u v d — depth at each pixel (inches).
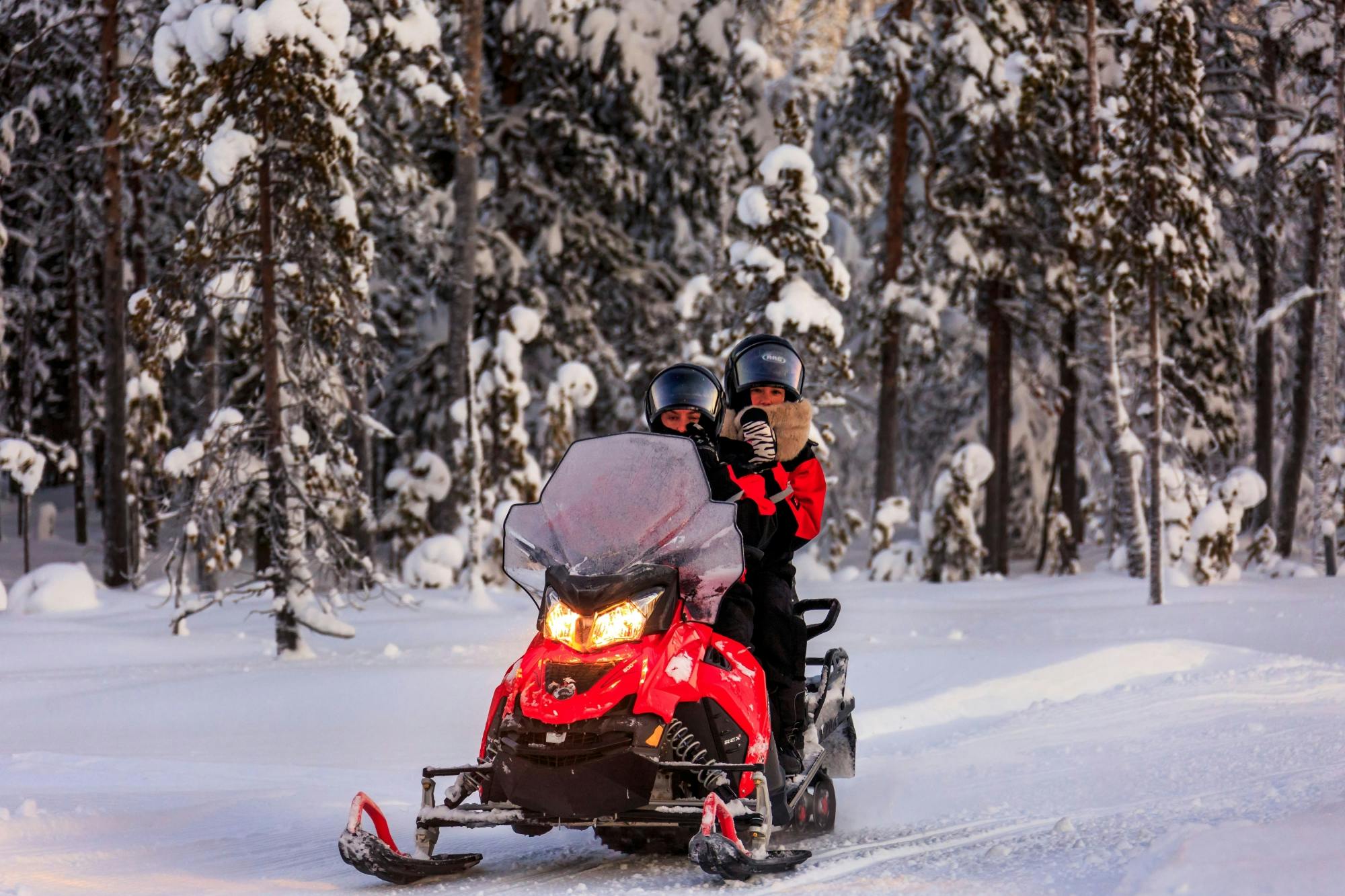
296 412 811.4
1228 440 1633.9
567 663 235.8
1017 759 386.0
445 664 717.9
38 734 565.0
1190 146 981.8
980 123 1477.6
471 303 1325.0
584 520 255.8
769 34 1918.1
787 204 1206.9
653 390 294.0
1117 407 1330.0
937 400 2009.1
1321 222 1519.4
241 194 760.3
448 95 904.9
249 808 339.3
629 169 1549.0
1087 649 617.9
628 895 217.5
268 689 627.8
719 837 217.3
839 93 1763.0
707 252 1641.2
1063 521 1712.6
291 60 724.0
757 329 1214.9
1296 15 1402.6
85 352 1987.0
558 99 1508.4
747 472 273.3
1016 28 1466.5
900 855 254.4
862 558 2028.8
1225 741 381.1
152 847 286.8
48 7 1263.5
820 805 293.4
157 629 952.9
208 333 1250.0
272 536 776.9
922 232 1569.9
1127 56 991.6
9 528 2041.1
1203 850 197.8
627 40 1470.2
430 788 245.0
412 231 1274.6
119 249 1310.3
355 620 967.0
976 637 840.3
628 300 1674.5
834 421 1750.7
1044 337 1596.9
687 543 249.3
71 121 1451.8
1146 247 966.4
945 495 1460.4
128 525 1371.8
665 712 231.8
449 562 1253.7
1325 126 1390.3
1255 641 760.3
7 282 1862.7
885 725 508.1
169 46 729.6
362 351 805.2
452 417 1320.1
